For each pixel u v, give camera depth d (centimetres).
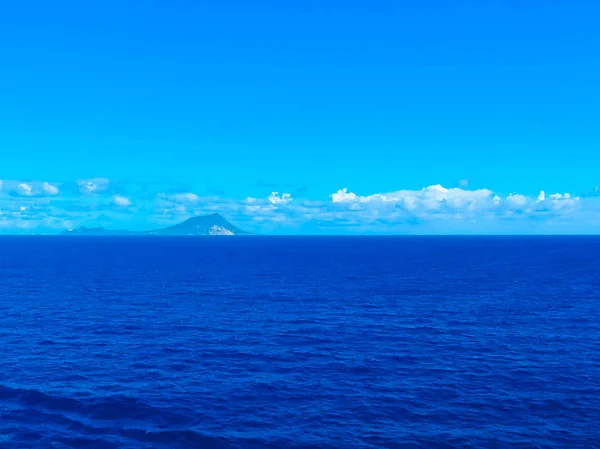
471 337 5184
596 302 7519
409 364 4206
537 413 3150
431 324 5869
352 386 3647
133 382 3691
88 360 4253
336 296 8225
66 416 3042
